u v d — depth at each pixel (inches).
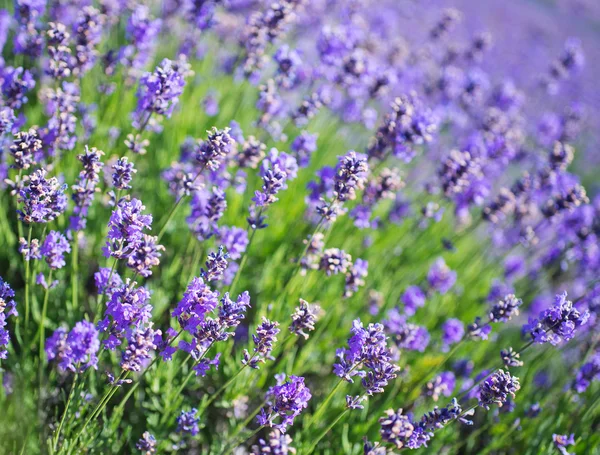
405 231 26.7
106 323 17.1
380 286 24.2
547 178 25.1
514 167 36.2
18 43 21.5
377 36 30.0
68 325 20.0
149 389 20.1
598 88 59.5
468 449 21.8
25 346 19.1
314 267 19.9
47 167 19.7
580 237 25.5
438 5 63.3
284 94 28.5
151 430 19.5
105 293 17.8
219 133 18.5
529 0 82.0
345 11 30.0
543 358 23.1
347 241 24.0
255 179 24.7
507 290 26.0
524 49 62.6
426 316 24.7
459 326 22.8
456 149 26.7
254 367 17.7
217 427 21.0
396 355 20.6
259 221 19.5
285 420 17.3
